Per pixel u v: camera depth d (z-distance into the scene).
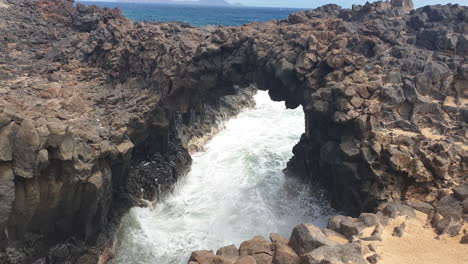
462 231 17.06
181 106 35.47
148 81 35.38
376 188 22.72
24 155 19.62
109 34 39.16
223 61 33.56
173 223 29.80
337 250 14.64
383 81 26.02
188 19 184.25
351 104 24.41
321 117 26.48
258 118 52.81
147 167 32.59
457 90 26.41
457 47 29.05
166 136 34.88
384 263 14.84
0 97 25.38
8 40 42.22
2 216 19.08
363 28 30.34
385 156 22.38
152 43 36.25
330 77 27.16
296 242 16.17
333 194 27.94
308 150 30.19
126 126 28.86
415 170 21.55
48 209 21.98
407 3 38.72
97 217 25.36
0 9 48.34
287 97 32.41
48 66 36.50
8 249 20.78
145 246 27.05
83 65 38.28
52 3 53.22
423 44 30.31
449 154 21.72
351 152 23.80
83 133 24.25
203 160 39.94
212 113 47.41
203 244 27.23
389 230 17.47
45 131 20.36
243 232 28.36
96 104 30.66
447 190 20.97
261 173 37.03
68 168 21.59
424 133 24.08
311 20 34.84
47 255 22.89
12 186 19.28
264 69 31.53
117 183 28.78
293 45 30.30
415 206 19.59
